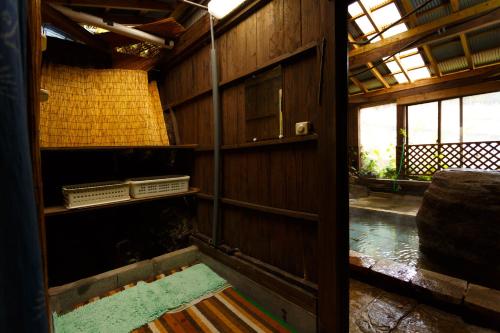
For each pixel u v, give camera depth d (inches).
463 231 117.7
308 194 80.4
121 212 123.0
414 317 85.8
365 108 365.1
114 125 121.6
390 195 303.0
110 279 103.7
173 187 125.7
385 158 383.6
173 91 149.3
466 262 116.8
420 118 327.6
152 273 115.5
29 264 24.6
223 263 113.6
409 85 301.3
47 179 107.6
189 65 133.5
